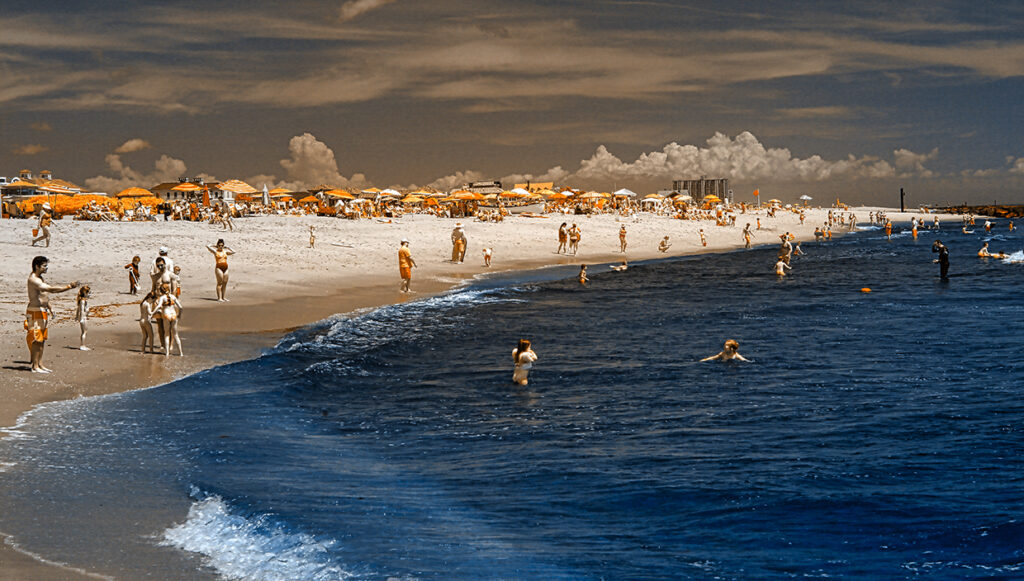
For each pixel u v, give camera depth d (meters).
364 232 53.00
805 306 27.67
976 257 52.50
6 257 30.75
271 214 70.12
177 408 12.19
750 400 13.42
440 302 27.84
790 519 7.85
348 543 7.01
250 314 22.47
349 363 16.45
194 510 7.74
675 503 8.35
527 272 42.00
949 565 6.72
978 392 13.60
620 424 11.93
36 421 10.96
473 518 7.87
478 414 12.66
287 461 9.76
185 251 36.03
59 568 6.11
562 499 8.51
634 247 64.88
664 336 21.02
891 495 8.50
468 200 80.12
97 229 43.84
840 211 166.38
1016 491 8.52
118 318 19.89
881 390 13.98
